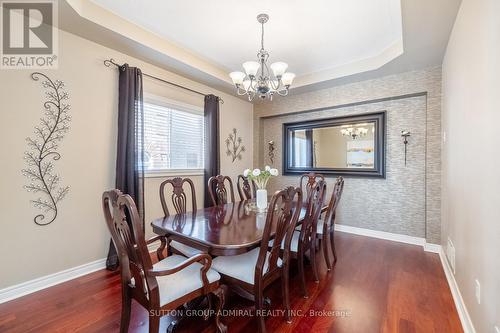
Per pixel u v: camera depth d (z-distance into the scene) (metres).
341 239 3.65
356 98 3.80
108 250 2.71
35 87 2.18
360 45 2.96
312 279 2.40
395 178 3.60
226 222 2.09
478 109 1.51
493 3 1.27
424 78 3.21
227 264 1.77
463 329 1.68
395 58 2.91
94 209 2.61
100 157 2.65
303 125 4.54
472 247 1.61
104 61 2.67
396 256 2.97
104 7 2.27
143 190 2.88
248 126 4.94
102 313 1.87
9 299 2.04
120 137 2.71
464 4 1.82
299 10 2.28
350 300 2.04
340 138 4.12
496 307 1.21
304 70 3.76
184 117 3.67
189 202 3.69
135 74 2.81
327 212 2.55
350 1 2.14
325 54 3.21
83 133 2.51
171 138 3.48
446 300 2.03
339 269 2.62
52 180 2.30
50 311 1.89
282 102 4.66
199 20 2.47
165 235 1.93
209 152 3.85
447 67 2.59
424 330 1.67
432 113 3.16
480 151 1.47
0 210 2.01
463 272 1.84
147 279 1.27
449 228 2.46
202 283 1.52
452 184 2.32
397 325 1.72
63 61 2.36
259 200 2.58
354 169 3.97
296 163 4.66
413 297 2.07
